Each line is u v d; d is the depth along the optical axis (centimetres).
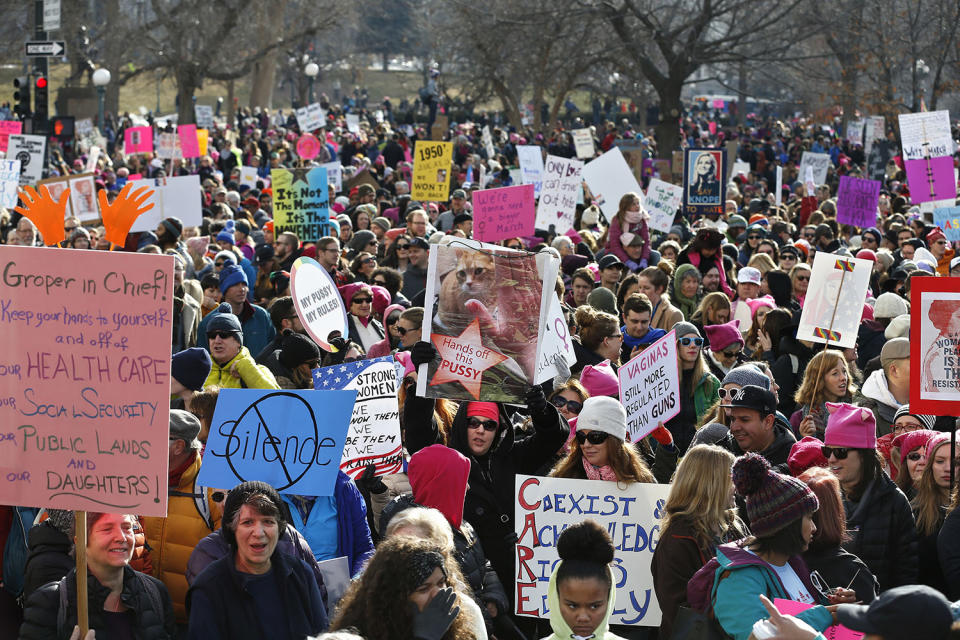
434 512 1202
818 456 1496
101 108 11569
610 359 2142
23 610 1348
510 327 1495
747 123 17812
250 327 2612
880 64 10019
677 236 4066
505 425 1558
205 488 1424
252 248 4003
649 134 12938
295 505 1436
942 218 4162
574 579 1134
